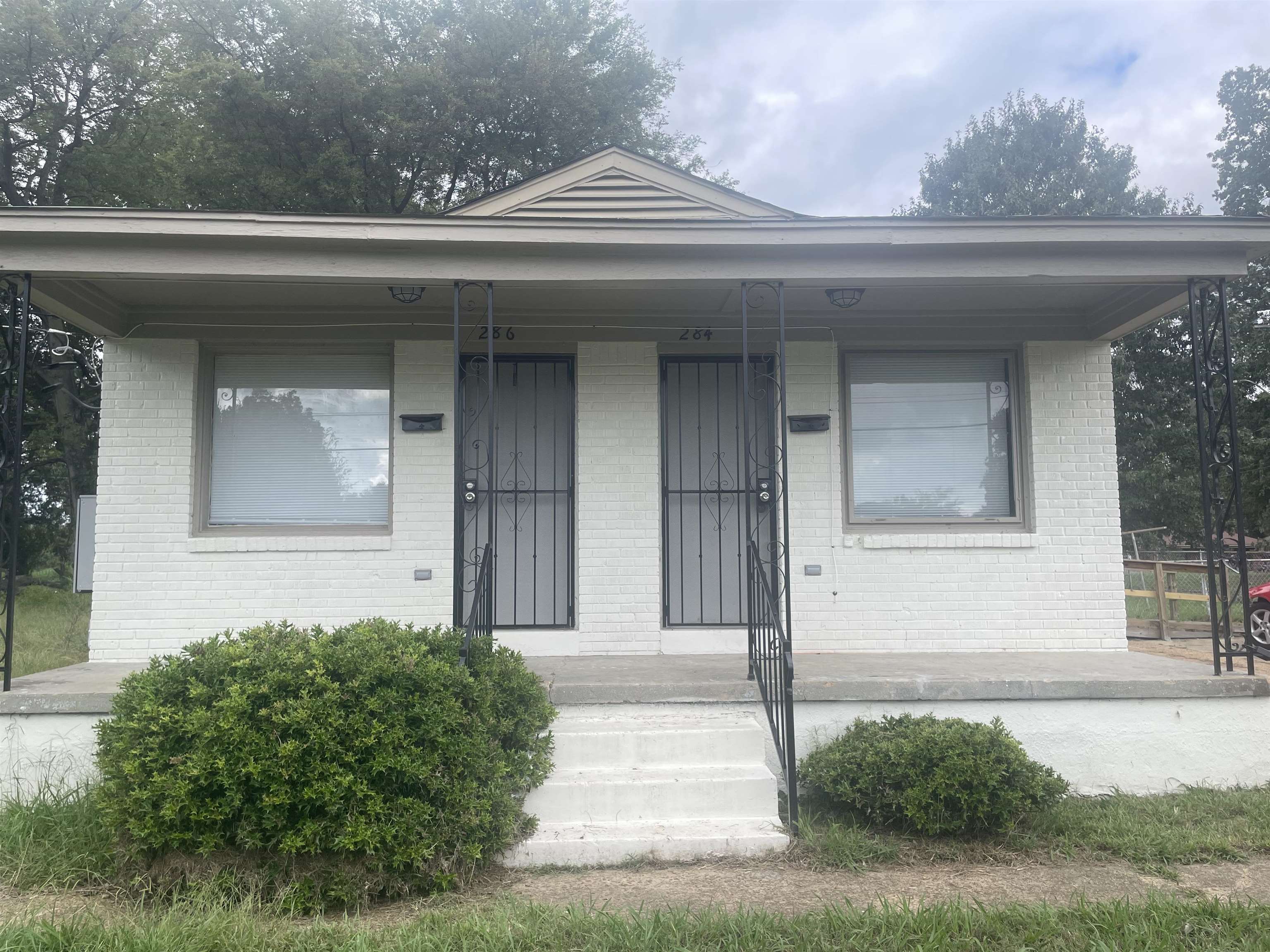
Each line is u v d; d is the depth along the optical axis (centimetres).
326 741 405
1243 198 2767
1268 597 1141
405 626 668
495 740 465
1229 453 689
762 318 732
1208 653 998
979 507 748
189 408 706
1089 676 578
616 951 340
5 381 578
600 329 729
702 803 486
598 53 2039
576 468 724
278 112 1734
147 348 708
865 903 394
